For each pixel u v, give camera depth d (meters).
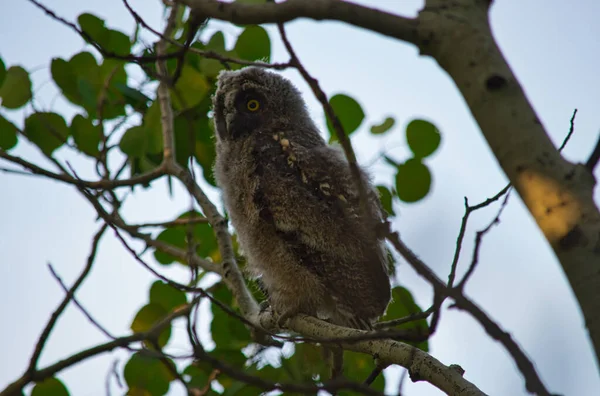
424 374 6.48
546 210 3.97
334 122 5.44
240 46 10.45
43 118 10.55
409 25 4.48
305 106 11.31
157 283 10.63
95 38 10.49
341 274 9.25
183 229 11.39
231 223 10.30
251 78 10.95
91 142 10.49
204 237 11.37
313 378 9.44
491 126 4.20
